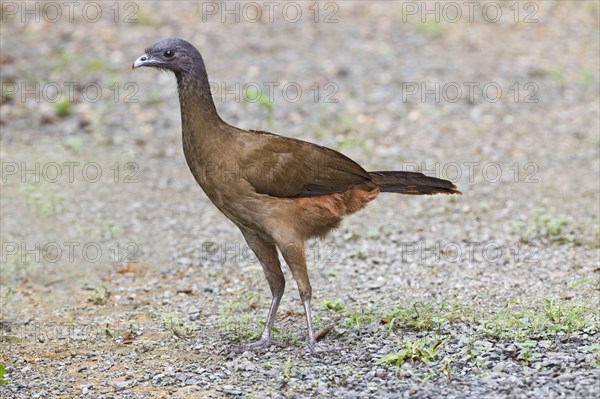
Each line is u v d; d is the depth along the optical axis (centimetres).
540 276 1573
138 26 3158
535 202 1981
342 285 1586
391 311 1355
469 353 1170
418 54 3031
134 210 1966
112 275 1681
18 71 2698
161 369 1221
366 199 1337
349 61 2942
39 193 1967
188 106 1256
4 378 1207
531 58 3009
